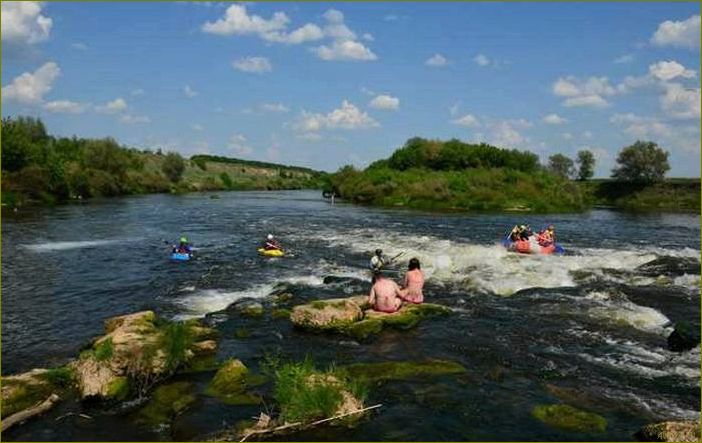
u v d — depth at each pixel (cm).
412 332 1432
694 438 830
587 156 11956
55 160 6894
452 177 7394
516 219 4831
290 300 1756
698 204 8331
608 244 3256
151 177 10112
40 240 3152
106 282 2041
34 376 1065
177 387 1069
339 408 941
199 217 4784
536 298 1767
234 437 867
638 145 9975
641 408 998
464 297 1788
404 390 1062
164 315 1591
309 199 8281
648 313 1577
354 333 1390
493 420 947
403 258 2522
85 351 1185
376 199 7250
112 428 918
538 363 1216
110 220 4394
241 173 16000
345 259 2536
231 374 1090
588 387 1088
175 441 867
